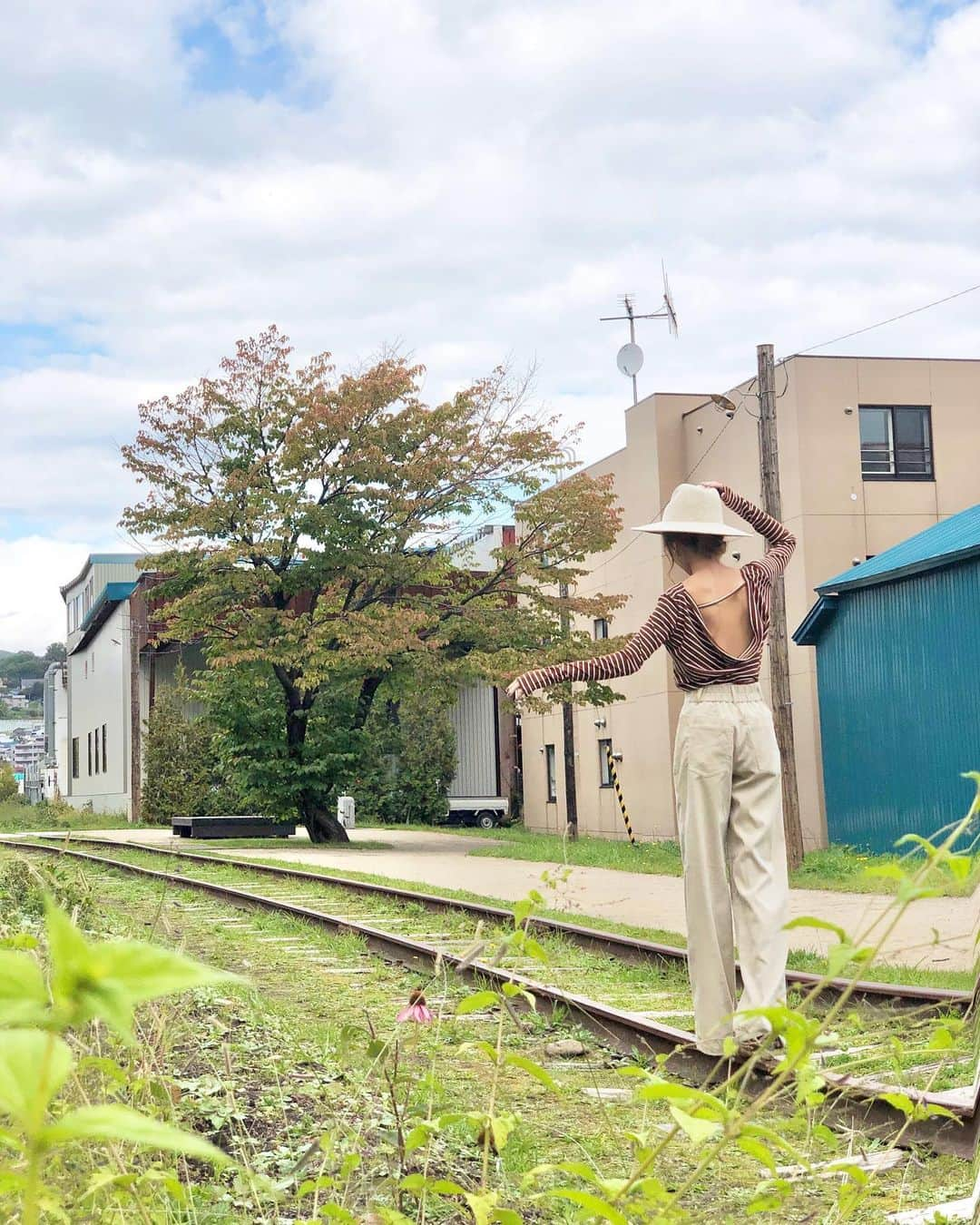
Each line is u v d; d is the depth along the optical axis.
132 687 41.31
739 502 5.51
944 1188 3.71
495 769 42.47
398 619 26.41
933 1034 2.28
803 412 25.23
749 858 5.01
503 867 19.45
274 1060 5.23
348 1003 7.55
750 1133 1.49
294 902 14.24
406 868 19.31
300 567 28.80
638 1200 1.63
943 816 19.69
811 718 24.41
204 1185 3.50
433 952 8.76
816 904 12.62
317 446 28.16
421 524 28.95
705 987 4.99
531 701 27.20
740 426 27.27
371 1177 3.53
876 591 21.38
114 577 51.47
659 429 29.81
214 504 27.88
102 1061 1.68
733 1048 1.51
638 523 30.97
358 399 28.08
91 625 49.19
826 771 22.64
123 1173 1.87
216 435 28.44
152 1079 2.77
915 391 25.83
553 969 8.45
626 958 9.08
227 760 30.36
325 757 28.61
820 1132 1.86
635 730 31.19
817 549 25.03
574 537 27.89
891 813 20.91
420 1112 3.52
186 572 28.98
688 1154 4.09
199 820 29.62
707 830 5.00
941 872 1.23
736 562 26.84
